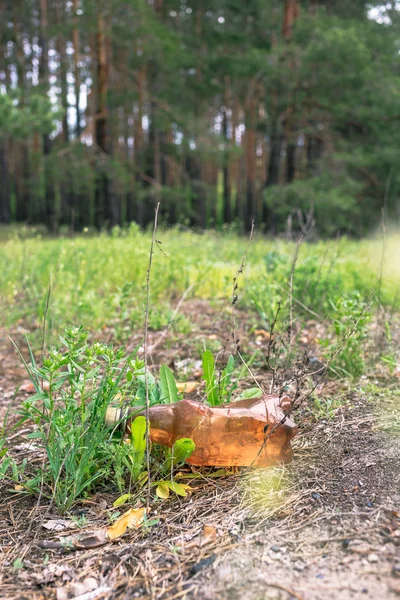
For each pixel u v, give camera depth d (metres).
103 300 4.78
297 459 2.09
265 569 1.49
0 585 1.56
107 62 20.83
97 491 2.02
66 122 27.73
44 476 2.08
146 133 30.64
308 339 3.67
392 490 1.79
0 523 1.86
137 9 19.16
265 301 4.32
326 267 4.95
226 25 26.36
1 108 12.56
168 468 2.06
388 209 17.70
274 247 7.16
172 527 1.76
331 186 16.58
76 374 2.15
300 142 25.69
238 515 1.78
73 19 19.64
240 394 2.70
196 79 24.89
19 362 3.81
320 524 1.66
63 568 1.61
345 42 16.44
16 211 33.91
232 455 2.06
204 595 1.43
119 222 26.34
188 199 21.84
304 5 22.80
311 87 18.19
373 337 3.46
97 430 1.97
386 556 1.47
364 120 18.44
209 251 7.13
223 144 20.94
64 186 28.19
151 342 3.93
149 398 2.24
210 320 4.49
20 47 27.17
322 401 2.62
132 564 1.60
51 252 6.44
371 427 2.27
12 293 5.22
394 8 22.70
